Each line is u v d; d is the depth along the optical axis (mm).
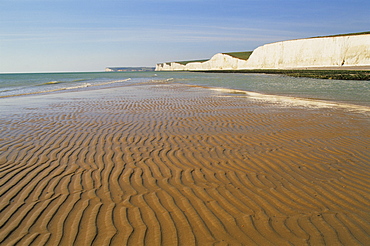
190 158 5383
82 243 2840
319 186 4188
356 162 5191
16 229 3076
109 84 30250
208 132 7379
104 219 3279
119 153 5633
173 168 4879
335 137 6910
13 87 27453
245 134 7180
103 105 12414
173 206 3598
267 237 2967
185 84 29031
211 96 16125
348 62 70562
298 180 4402
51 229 3078
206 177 4512
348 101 13797
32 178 4418
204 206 3604
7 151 5742
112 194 3908
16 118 9336
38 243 2836
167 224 3191
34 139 6641
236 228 3127
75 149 5875
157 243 2850
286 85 25609
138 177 4488
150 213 3424
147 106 12000
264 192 4000
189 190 4051
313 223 3217
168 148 5980
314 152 5770
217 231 3066
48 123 8477
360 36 68875
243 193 3971
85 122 8594
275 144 6328
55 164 5023
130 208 3541
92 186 4152
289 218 3324
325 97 15648
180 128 7816
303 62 78875
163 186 4176
